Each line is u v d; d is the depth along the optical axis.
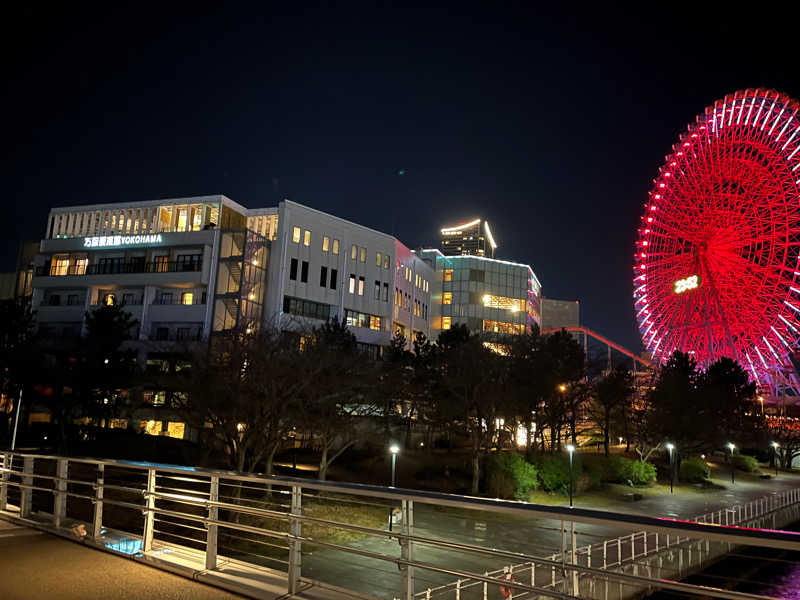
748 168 68.12
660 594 25.81
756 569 31.98
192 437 60.09
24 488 11.15
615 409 72.94
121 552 8.37
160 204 73.25
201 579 7.16
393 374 49.06
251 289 65.94
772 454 87.69
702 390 66.56
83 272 72.69
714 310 71.25
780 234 64.56
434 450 63.56
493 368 49.59
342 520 33.53
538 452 57.16
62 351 53.16
